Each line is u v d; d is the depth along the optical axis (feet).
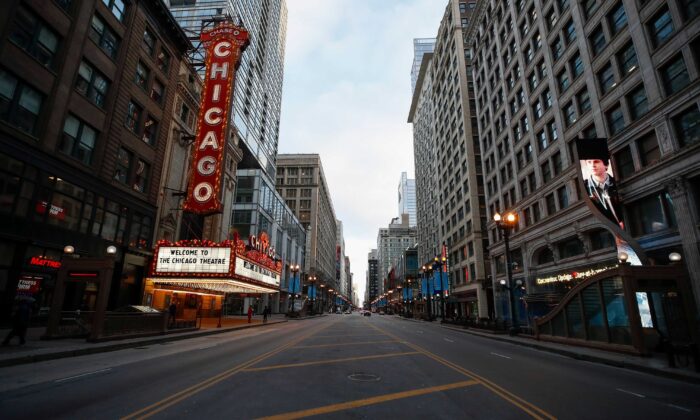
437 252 265.75
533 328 76.18
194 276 92.53
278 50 324.80
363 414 20.24
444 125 250.16
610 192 74.23
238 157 168.45
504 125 149.59
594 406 23.06
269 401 22.56
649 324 61.31
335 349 52.31
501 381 30.35
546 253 118.11
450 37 236.43
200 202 98.84
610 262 85.05
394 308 479.00
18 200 60.44
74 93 72.23
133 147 90.43
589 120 91.09
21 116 61.72
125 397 23.17
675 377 34.04
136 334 58.65
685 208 62.23
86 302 75.46
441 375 32.48
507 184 143.95
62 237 68.69
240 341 64.18
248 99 224.33
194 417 19.20
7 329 57.11
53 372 31.60
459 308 212.23
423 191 328.49
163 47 103.91
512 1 137.18
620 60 81.10
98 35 79.41
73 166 71.31
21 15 61.62
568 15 100.48
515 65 137.28
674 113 65.46
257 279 115.14
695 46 63.31
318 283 371.97
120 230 85.71
